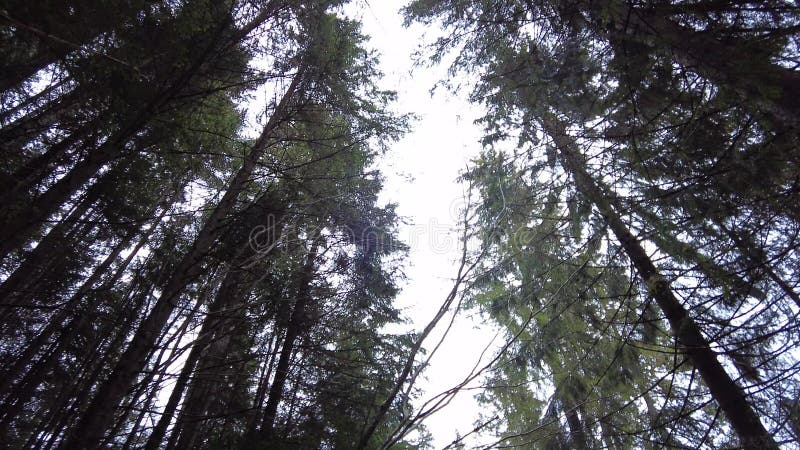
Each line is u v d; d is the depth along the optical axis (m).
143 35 4.46
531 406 7.83
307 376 8.36
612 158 4.49
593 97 4.49
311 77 6.80
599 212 5.14
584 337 6.35
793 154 3.32
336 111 7.34
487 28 6.17
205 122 5.64
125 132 4.65
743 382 4.17
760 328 4.02
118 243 7.92
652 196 4.10
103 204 6.07
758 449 3.67
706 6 3.57
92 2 3.84
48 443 6.21
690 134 3.81
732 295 3.85
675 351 4.58
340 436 7.44
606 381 6.21
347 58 7.08
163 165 6.04
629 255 5.45
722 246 3.73
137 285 7.91
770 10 3.44
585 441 5.92
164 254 6.90
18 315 7.23
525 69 5.26
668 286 4.47
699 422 4.62
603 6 3.78
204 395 6.50
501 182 5.84
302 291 6.88
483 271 4.60
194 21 4.69
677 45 3.49
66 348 7.50
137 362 4.11
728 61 3.26
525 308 7.28
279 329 6.89
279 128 7.13
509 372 6.62
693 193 3.88
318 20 6.58
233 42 5.31
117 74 4.18
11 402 7.06
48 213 4.46
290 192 6.67
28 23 3.58
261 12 5.64
